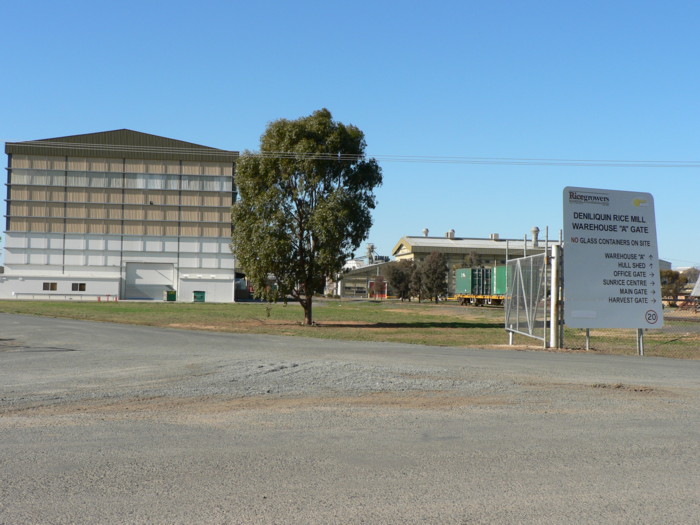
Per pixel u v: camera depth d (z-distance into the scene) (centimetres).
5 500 517
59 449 688
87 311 5047
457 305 9400
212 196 8525
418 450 696
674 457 679
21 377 1281
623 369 1533
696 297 5722
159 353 1797
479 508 508
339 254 3844
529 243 13388
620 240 2150
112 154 8350
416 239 13850
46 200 8225
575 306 2116
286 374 1306
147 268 8425
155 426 812
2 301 7356
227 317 4741
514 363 1614
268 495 534
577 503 523
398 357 1742
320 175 3838
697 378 1380
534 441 746
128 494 534
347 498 528
